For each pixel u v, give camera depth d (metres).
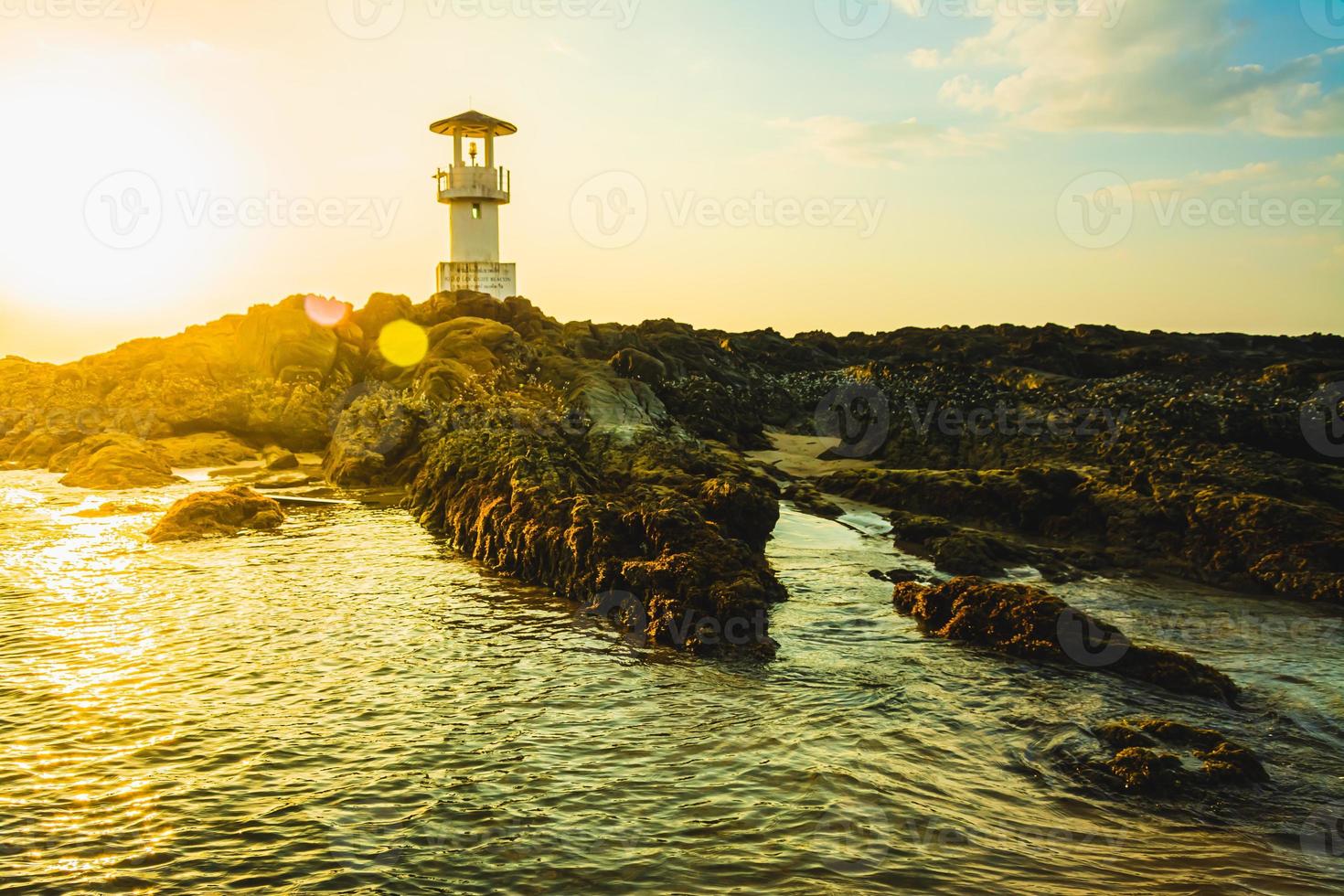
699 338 67.69
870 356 78.25
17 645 17.84
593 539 22.11
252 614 20.19
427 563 25.41
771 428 54.09
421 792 12.22
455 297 60.56
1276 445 36.88
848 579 24.16
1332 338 73.44
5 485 37.78
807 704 15.58
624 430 36.03
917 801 12.14
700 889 10.02
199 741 13.66
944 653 18.33
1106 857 10.83
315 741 13.79
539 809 11.79
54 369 53.38
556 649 18.25
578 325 61.84
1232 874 10.48
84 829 11.10
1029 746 14.00
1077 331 74.94
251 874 10.22
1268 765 13.49
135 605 20.73
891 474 36.09
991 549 26.28
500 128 67.56
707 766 13.11
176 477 38.94
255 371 53.00
